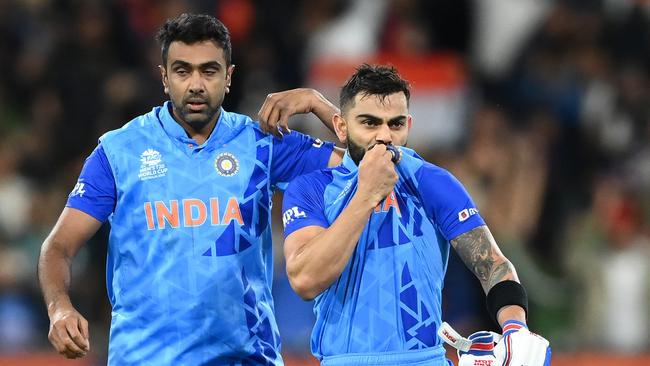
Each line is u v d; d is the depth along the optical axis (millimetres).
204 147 20406
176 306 20016
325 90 43469
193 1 48281
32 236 40250
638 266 39781
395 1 48219
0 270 38969
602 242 40250
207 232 20094
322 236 18344
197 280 20016
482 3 50375
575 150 47344
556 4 51188
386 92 18906
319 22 49062
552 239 41250
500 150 41375
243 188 20375
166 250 20094
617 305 39469
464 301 33875
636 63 50719
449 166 40562
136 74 45969
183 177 20266
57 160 44375
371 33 48250
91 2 47969
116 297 20484
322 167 20844
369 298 18969
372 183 18297
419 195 19562
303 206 19438
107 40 47469
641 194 45031
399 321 18922
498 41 50469
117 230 20375
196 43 19781
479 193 39781
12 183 42656
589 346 37625
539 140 46031
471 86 47656
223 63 20031
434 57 46938
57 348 19078
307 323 35531
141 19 48344
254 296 20359
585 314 39250
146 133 20516
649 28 51188
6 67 47969
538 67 49406
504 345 17953
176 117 20484
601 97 49156
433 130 42438
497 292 18766
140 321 20156
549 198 41719
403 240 19203
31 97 47656
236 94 45406
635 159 47594
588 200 44688
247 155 20562
